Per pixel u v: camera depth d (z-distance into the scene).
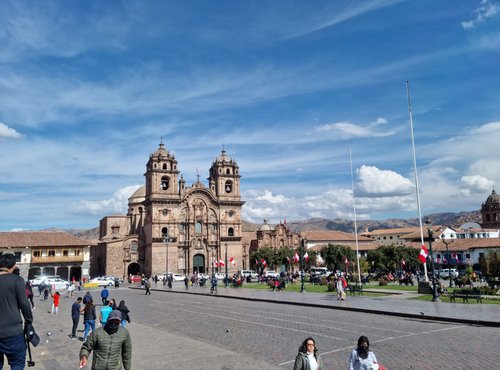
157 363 16.14
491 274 45.84
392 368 15.01
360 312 31.34
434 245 108.06
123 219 122.38
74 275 94.75
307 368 10.33
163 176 104.50
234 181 113.25
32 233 91.31
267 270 112.38
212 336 22.39
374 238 157.50
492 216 152.00
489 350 17.19
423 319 26.84
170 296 53.94
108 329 9.55
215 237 109.06
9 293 7.48
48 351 19.36
